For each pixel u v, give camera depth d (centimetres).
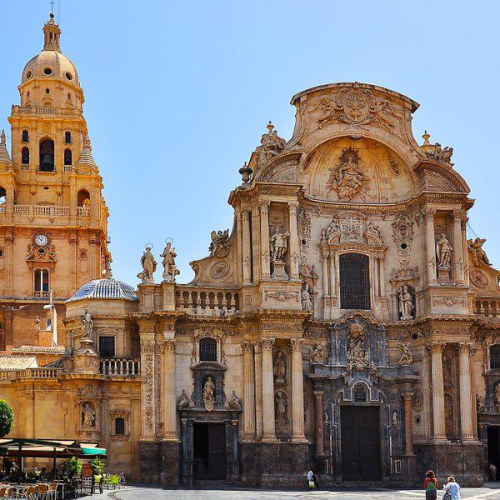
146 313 6894
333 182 7512
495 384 7356
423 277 7262
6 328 10750
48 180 11725
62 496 5181
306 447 6719
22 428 6869
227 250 7238
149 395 6819
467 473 6862
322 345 7150
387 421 7175
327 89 7356
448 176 7275
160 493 5856
